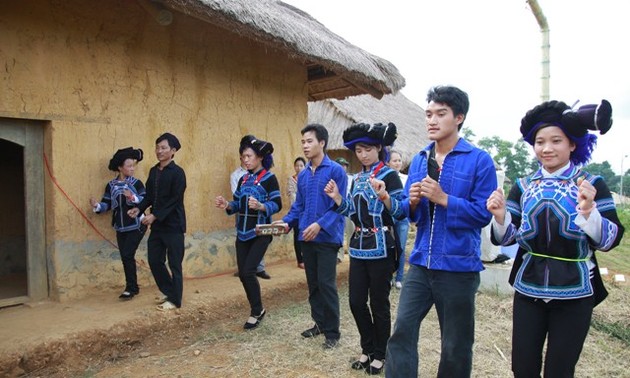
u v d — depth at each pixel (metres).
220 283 5.80
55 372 3.66
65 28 4.80
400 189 3.45
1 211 7.26
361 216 3.49
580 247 2.35
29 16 4.54
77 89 4.90
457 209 2.57
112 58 5.19
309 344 4.18
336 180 4.09
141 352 4.13
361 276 3.54
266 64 7.05
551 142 2.44
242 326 4.71
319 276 4.11
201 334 4.51
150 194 4.74
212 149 6.27
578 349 2.32
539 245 2.43
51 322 4.18
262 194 4.60
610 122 2.28
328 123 15.27
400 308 2.84
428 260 2.71
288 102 7.46
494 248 6.19
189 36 5.97
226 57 6.45
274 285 5.82
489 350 4.06
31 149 4.70
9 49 4.41
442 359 2.68
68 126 4.83
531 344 2.42
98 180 5.07
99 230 5.09
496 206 2.45
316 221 4.05
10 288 6.09
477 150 2.71
